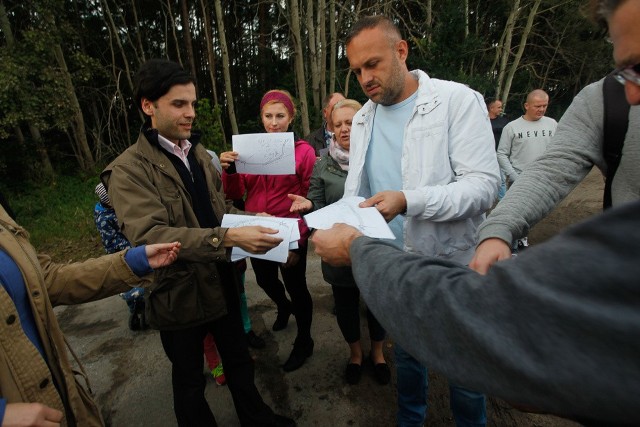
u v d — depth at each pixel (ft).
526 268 1.48
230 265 5.86
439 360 1.75
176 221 4.98
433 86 4.97
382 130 5.68
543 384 1.36
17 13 32.86
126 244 8.87
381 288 2.14
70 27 31.81
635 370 1.17
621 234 1.25
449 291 1.76
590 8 2.01
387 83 4.99
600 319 1.22
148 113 4.99
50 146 38.19
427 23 43.19
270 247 4.56
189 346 5.25
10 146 32.17
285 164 7.09
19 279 3.51
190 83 4.94
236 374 5.98
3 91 25.93
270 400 7.33
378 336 7.68
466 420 5.43
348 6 40.65
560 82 62.03
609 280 1.24
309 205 6.77
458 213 4.64
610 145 3.42
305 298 8.02
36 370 3.37
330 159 7.34
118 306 11.37
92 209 23.95
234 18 55.01
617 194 3.55
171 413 7.22
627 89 1.91
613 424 1.30
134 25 49.26
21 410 2.88
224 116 52.70
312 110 35.73
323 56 34.76
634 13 1.66
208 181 5.77
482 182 4.71
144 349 9.19
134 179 4.67
